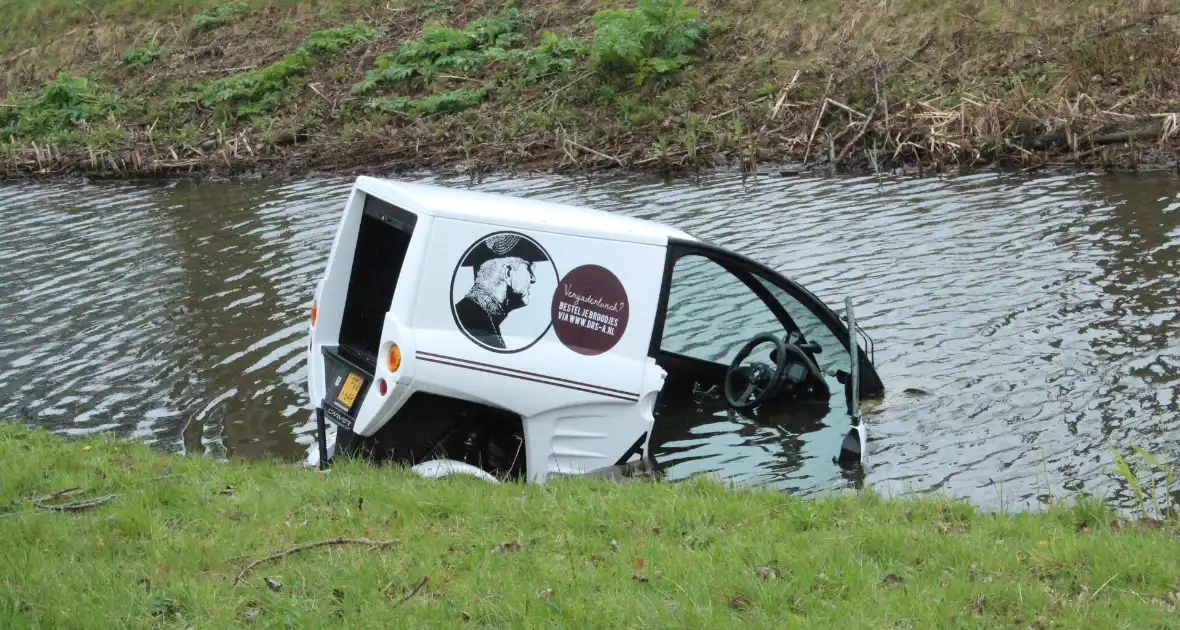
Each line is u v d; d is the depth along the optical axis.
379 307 10.58
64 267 20.14
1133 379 12.37
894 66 29.22
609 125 29.44
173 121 34.78
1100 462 10.53
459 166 28.59
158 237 22.17
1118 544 7.39
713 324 11.84
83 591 6.80
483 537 7.82
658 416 12.13
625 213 22.19
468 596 6.80
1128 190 21.36
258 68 37.44
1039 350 13.42
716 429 11.79
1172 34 27.36
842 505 8.72
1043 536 7.81
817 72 29.84
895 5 30.92
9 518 8.10
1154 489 9.55
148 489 8.70
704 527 8.02
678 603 6.63
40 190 29.27
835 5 31.75
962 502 8.84
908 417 11.84
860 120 26.98
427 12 38.66
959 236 18.83
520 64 33.47
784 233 19.77
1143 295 15.07
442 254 9.57
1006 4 29.77
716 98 29.89
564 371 10.07
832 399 12.41
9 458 9.61
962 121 25.52
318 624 6.40
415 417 10.02
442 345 9.57
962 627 6.36
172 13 42.25
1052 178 23.00
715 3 33.94
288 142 31.98
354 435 10.06
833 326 12.25
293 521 8.15
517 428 10.39
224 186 28.23
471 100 32.50
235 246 20.91
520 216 9.88
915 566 7.28
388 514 8.27
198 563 7.32
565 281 10.07
